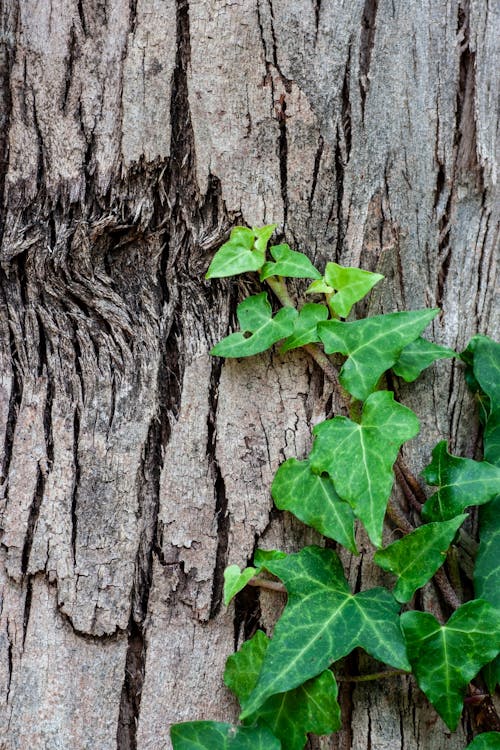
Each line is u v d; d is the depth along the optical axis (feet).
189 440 2.35
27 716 2.32
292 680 2.23
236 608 2.33
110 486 2.34
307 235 2.36
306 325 2.34
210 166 2.35
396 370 2.35
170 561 2.33
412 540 2.29
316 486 2.30
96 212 2.35
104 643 2.33
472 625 2.27
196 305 2.36
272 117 2.36
